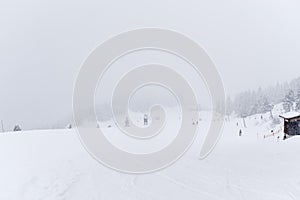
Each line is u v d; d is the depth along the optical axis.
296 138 26.62
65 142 20.91
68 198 7.97
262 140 31.47
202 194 8.21
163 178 10.71
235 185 9.14
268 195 7.86
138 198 7.98
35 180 9.80
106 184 9.70
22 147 16.98
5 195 8.12
